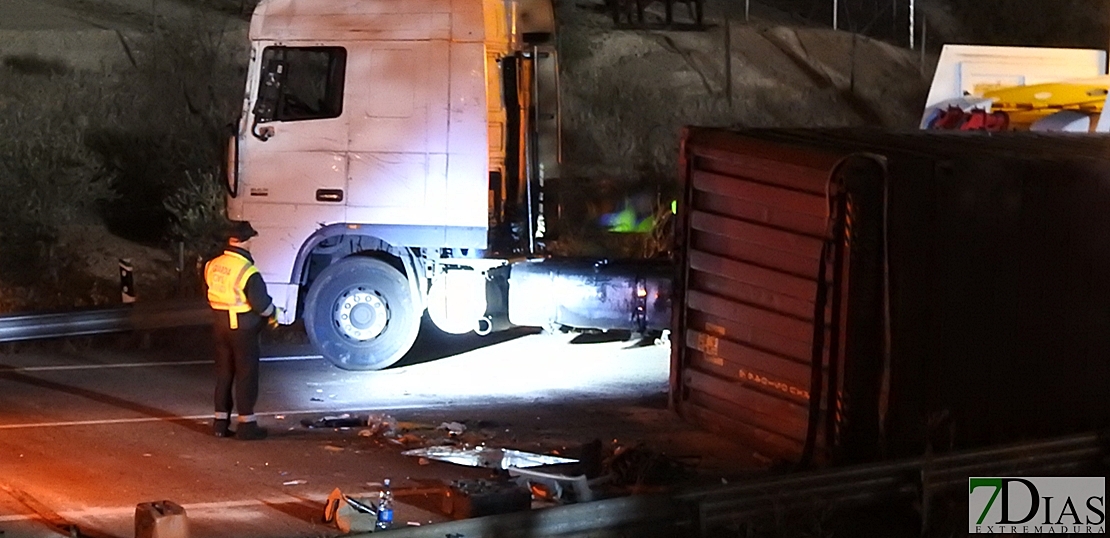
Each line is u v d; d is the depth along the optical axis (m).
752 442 9.90
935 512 8.23
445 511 8.23
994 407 9.29
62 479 8.91
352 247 12.83
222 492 8.70
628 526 7.44
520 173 12.88
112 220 18.81
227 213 12.55
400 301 12.60
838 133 10.32
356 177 12.31
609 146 23.91
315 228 12.39
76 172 18.86
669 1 29.69
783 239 9.36
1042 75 17.14
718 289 10.19
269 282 12.46
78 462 9.34
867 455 8.98
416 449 9.89
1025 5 33.22
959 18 33.56
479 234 12.27
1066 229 9.38
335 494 8.03
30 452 9.56
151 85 22.22
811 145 9.29
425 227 12.31
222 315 9.98
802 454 9.17
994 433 9.33
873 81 29.53
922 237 8.86
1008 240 9.16
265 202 12.42
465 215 12.26
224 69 23.41
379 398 11.63
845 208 8.74
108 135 20.61
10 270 15.96
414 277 12.62
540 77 13.12
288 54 12.34
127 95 21.92
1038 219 9.25
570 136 23.89
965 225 8.99
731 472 9.32
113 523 7.98
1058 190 9.30
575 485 8.53
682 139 10.38
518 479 8.79
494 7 12.48
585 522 7.32
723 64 28.47
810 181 9.03
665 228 17.00
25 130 19.69
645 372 12.98
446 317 12.61
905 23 32.88
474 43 12.11
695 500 7.61
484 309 12.65
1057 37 32.66
